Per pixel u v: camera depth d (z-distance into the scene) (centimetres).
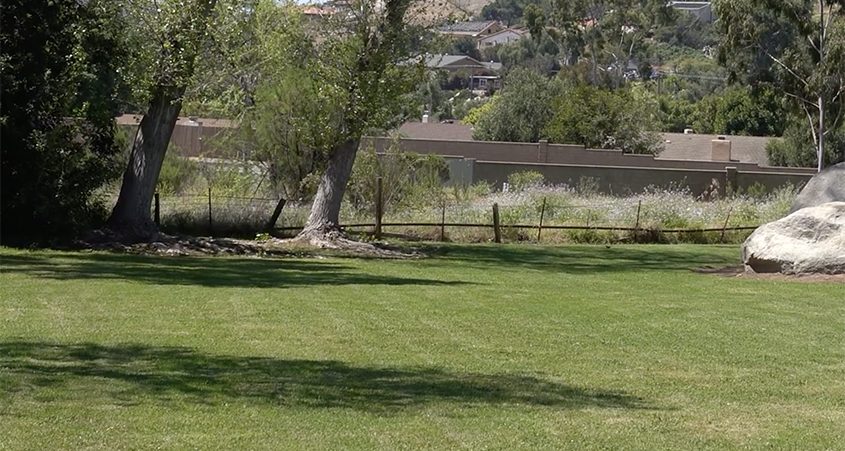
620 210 3494
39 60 2400
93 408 866
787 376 1109
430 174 3747
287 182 3512
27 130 2383
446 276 2128
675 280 2103
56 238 2420
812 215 2139
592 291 1872
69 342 1162
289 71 3203
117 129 2877
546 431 850
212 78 2616
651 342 1302
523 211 3441
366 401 934
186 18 2431
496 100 7319
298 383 996
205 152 3978
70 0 2430
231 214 2914
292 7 3184
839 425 901
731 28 5419
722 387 1048
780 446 828
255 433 811
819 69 5275
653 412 932
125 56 2455
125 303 1489
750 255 2186
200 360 1089
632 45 7875
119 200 2530
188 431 809
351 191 3456
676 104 8875
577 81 7362
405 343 1247
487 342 1272
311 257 2512
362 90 2681
